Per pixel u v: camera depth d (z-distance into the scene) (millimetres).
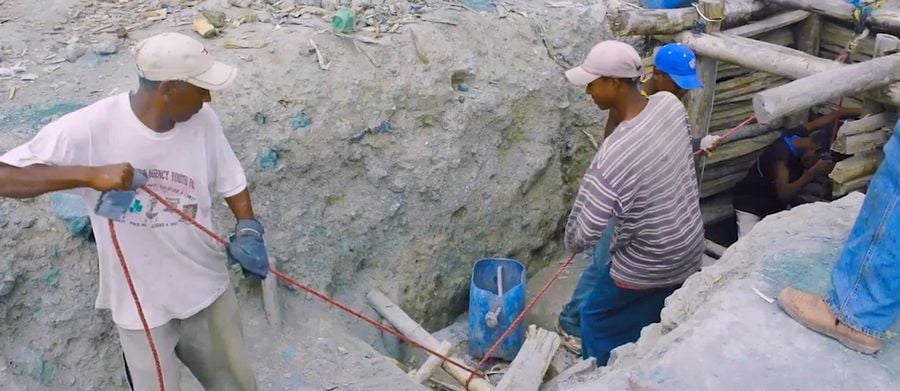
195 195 2936
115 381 4113
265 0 5797
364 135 5125
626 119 3967
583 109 6191
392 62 5281
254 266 2992
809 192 6426
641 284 4312
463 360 5199
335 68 5117
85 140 2664
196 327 3178
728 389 2998
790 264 3631
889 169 2811
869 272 2961
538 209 6102
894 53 4906
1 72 4812
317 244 4961
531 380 4199
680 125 4012
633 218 4062
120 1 5828
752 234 4051
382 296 5062
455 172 5469
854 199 4203
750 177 6578
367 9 5672
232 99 4781
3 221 3955
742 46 5484
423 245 5414
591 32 6180
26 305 3984
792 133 6336
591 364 4281
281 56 5090
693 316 3379
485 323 5090
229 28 5414
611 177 3873
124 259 2846
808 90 4465
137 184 2676
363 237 5172
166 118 2738
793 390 2973
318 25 5422
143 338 3037
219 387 3443
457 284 5727
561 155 6230
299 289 4801
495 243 5871
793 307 3252
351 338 4637
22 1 5742
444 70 5418
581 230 3998
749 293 3453
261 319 4523
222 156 3035
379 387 4234
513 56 5805
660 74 4691
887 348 3152
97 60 5031
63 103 4562
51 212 4062
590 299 4680
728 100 6379
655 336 3785
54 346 4004
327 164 5008
